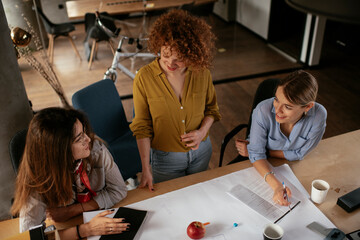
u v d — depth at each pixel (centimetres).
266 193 150
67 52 458
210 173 164
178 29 138
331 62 465
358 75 429
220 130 341
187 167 188
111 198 146
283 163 170
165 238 129
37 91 384
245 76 439
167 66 149
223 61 467
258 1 450
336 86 407
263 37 480
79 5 459
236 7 451
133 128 171
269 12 462
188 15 144
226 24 460
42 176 126
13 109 198
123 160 224
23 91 204
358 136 188
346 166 165
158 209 143
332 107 366
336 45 505
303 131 160
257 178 159
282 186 149
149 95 161
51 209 141
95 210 145
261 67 456
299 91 135
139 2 455
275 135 166
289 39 488
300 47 455
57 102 376
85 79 427
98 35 427
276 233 123
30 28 268
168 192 153
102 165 146
